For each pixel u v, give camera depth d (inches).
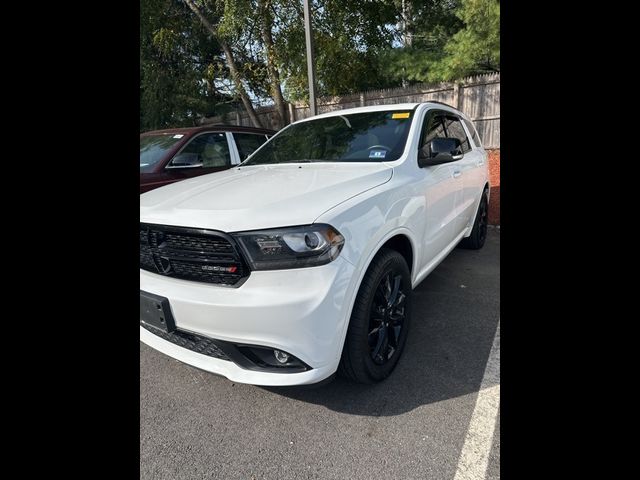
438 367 97.5
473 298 136.7
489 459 70.1
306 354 71.6
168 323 78.2
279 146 135.9
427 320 121.6
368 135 119.1
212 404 88.0
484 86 384.5
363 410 83.8
